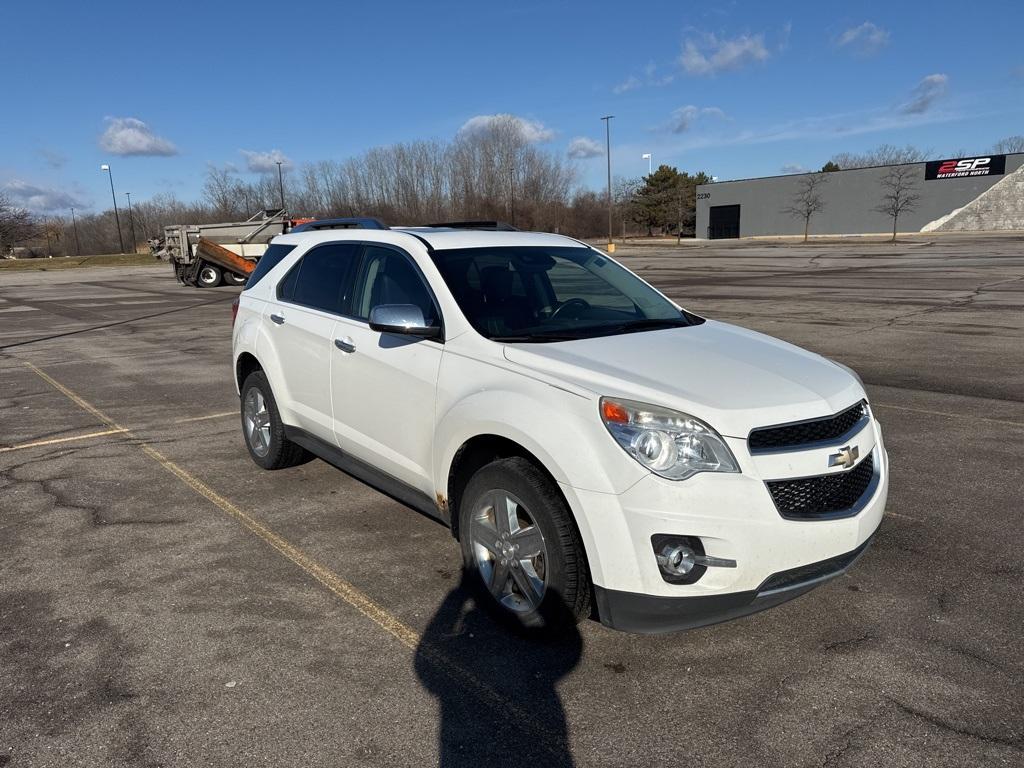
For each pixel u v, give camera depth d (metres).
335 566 4.06
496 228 5.11
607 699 2.88
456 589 3.79
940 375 8.72
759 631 3.35
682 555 2.81
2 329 16.16
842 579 3.82
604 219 86.69
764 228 75.88
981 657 3.11
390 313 3.69
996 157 61.09
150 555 4.23
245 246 29.69
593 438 2.92
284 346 5.04
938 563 3.97
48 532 4.57
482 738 2.67
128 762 2.56
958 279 21.41
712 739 2.65
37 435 6.91
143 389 9.09
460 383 3.52
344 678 3.03
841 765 2.51
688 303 16.77
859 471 3.19
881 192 67.31
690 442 2.84
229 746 2.64
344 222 6.85
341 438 4.51
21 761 2.56
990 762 2.50
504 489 3.27
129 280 35.88
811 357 3.69
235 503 5.03
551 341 3.61
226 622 3.48
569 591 3.07
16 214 76.06
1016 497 4.88
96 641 3.32
